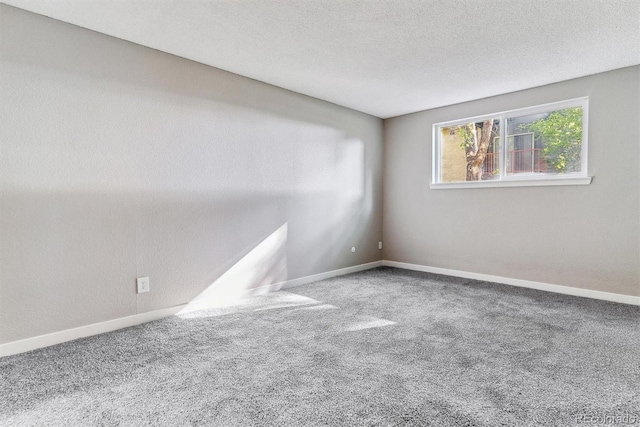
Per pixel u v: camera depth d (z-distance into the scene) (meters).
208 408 1.58
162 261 2.85
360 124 4.73
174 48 2.78
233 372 1.92
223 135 3.23
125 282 2.65
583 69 3.22
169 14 2.27
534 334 2.45
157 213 2.81
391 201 5.06
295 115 3.87
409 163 4.84
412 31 2.52
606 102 3.27
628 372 1.91
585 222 3.42
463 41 2.67
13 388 1.76
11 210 2.17
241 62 3.06
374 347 2.24
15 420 1.50
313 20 2.37
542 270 3.71
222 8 2.21
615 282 3.26
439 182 4.64
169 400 1.65
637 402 1.63
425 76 3.41
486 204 4.12
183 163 2.96
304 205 3.99
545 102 3.64
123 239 2.64
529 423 1.48
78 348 2.26
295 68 3.21
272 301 3.30
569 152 3.57
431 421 1.49
